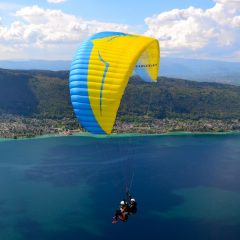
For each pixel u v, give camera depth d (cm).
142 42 2123
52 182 8106
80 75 2069
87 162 9794
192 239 5691
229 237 5756
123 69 1994
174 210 6706
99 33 2317
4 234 5778
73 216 6444
